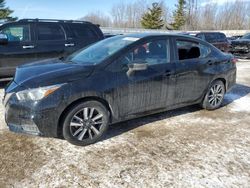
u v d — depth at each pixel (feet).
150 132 14.83
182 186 10.36
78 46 25.86
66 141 13.44
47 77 12.20
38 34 23.95
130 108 14.28
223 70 18.57
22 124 12.10
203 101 18.25
